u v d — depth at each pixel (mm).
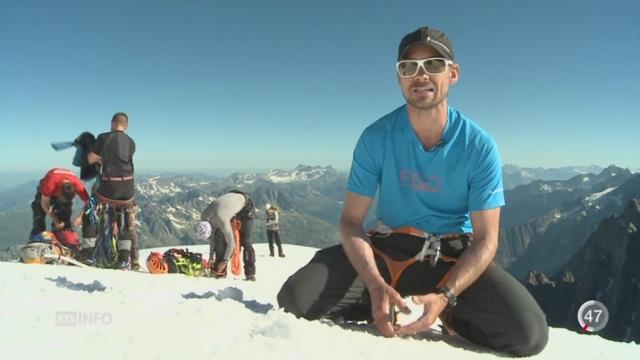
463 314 3242
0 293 3080
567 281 132500
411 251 3529
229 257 9227
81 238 8062
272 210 17719
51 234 8000
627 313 113188
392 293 3008
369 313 3525
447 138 3334
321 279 3287
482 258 3102
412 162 3430
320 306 3271
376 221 3773
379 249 3580
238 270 10039
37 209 8523
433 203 3479
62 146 8609
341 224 3475
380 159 3514
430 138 3379
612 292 120375
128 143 8008
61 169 8633
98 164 8680
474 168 3287
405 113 3490
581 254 139250
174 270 8445
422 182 3438
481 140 3295
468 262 3100
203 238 9117
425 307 2998
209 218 9180
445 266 3467
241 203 9469
